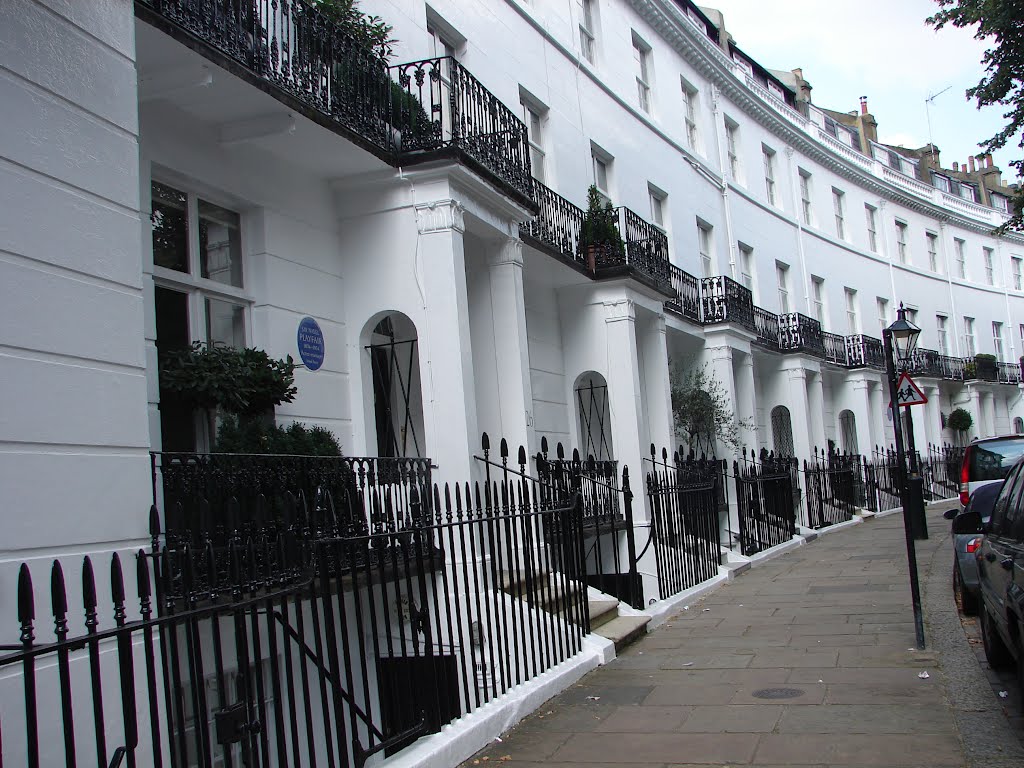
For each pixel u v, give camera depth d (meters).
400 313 8.76
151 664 3.45
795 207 25.92
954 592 10.26
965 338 36.12
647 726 6.06
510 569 6.70
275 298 7.81
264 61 6.84
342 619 4.79
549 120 13.97
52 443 4.16
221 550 5.45
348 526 6.49
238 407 6.70
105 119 4.71
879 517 24.47
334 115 7.67
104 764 3.11
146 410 4.77
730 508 17.34
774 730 5.74
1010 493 6.38
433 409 8.49
